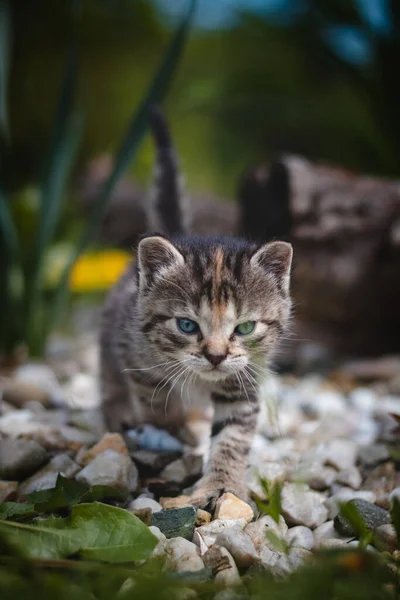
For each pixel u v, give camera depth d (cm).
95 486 44
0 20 70
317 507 46
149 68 134
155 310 50
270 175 72
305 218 70
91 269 81
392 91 85
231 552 42
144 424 52
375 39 84
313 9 89
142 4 133
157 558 41
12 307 70
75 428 54
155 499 47
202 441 52
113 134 129
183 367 50
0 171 78
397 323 72
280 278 51
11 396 58
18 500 46
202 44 133
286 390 62
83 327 89
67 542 41
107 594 39
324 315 72
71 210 94
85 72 131
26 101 123
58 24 125
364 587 38
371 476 49
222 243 51
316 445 53
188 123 131
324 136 120
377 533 43
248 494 48
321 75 117
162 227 61
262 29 112
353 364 69
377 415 58
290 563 41
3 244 68
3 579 38
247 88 117
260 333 50
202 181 124
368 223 70
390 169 96
